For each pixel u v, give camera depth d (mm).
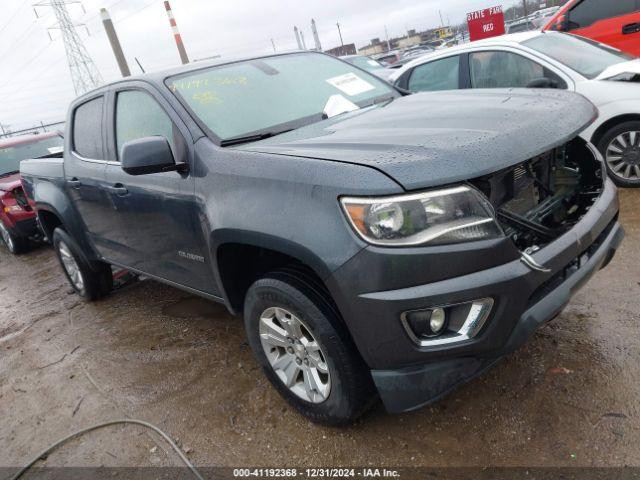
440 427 2377
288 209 2133
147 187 3080
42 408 3252
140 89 3205
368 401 2305
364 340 2016
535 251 2014
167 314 4242
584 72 4793
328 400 2369
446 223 1874
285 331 2469
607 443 2098
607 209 2373
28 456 2809
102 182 3590
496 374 2641
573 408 2316
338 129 2635
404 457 2254
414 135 2205
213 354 3434
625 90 4512
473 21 14250
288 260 2465
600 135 4770
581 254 2246
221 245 2537
